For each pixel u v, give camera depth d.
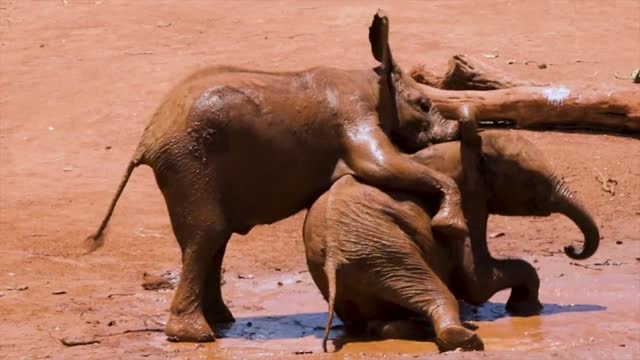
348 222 12.67
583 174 19.86
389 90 13.38
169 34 30.17
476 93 21.78
